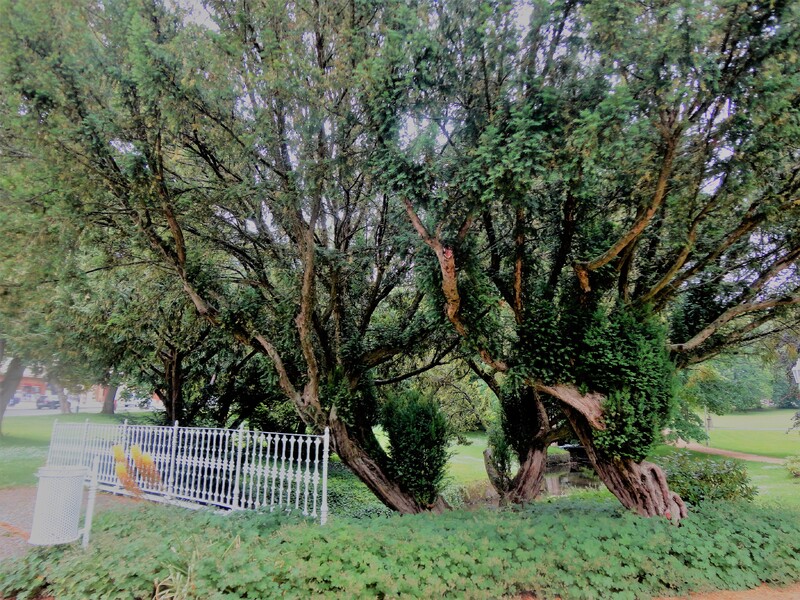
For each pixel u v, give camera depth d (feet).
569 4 18.75
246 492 23.98
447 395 41.96
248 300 27.40
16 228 21.35
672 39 16.30
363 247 28.78
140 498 26.48
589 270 23.07
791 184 21.36
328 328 30.22
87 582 13.79
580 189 19.76
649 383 22.18
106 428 30.27
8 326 35.99
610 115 16.89
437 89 20.47
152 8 22.04
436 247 20.76
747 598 16.33
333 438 27.02
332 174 22.81
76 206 22.08
